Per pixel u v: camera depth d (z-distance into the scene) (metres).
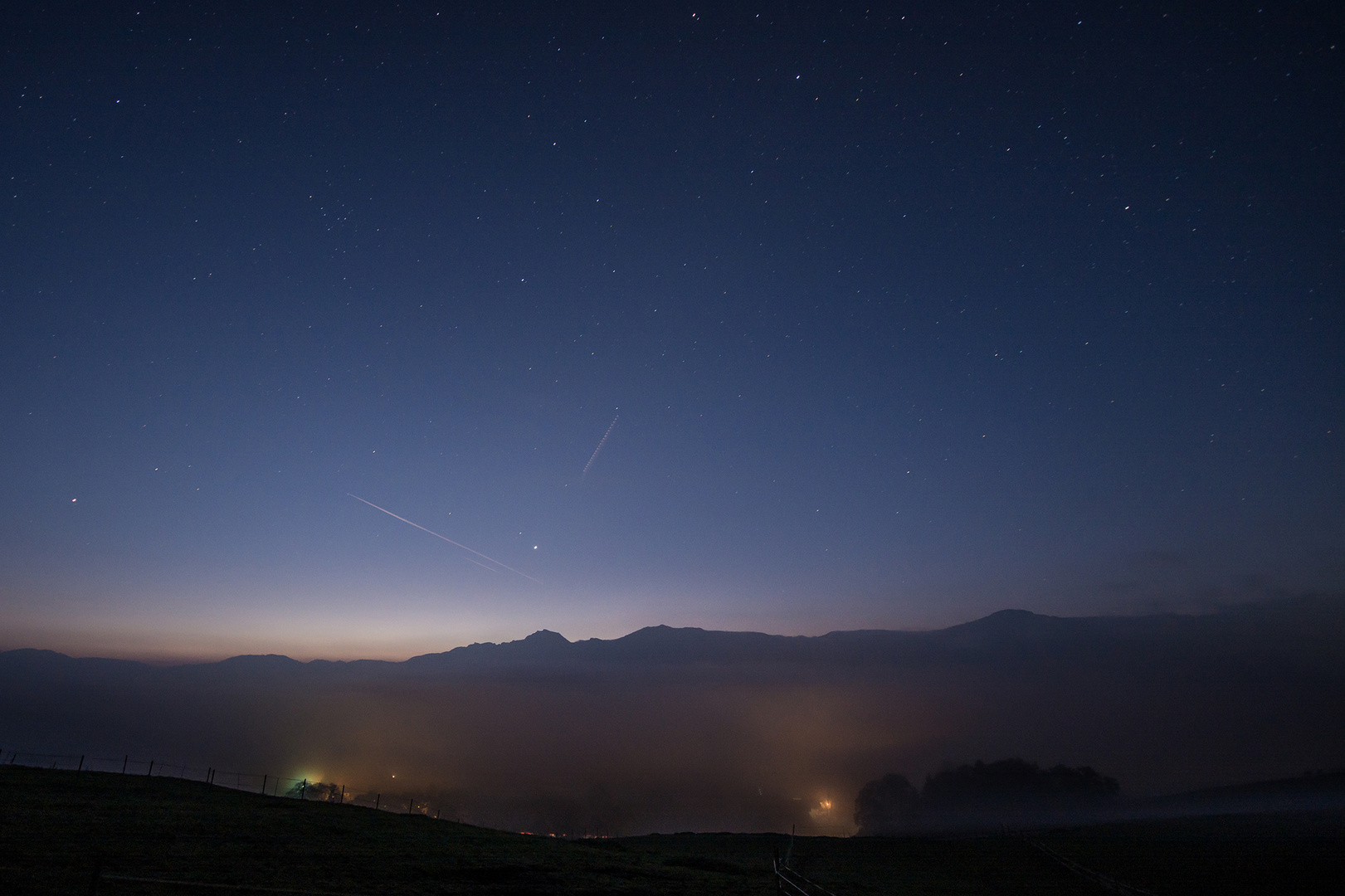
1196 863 50.66
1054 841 60.91
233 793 42.72
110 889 20.34
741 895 31.12
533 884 28.62
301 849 29.39
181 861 24.94
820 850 56.81
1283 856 51.81
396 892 24.55
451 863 30.62
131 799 36.31
